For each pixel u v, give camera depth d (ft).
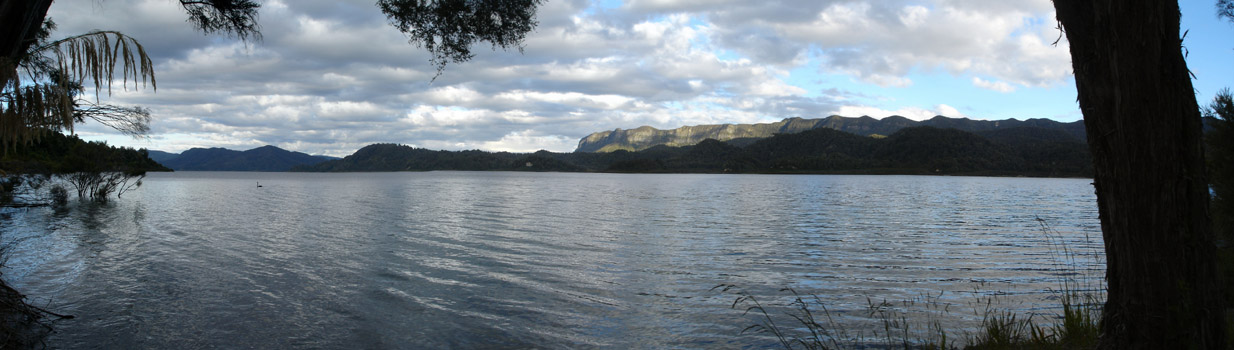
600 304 31.19
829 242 59.41
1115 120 10.76
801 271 42.01
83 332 24.27
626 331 26.20
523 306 30.55
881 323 27.12
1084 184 353.92
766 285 36.73
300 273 38.83
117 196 124.26
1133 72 10.19
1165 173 10.49
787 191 219.82
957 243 59.00
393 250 50.67
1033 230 72.95
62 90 17.25
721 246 55.77
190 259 43.73
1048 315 27.73
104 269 38.86
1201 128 10.69
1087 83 11.18
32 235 56.49
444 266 42.57
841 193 200.64
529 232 67.62
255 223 75.31
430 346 23.79
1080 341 16.51
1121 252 11.55
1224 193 17.34
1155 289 10.97
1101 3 10.51
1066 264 45.01
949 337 23.89
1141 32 10.00
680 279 38.55
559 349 23.71
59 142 107.65
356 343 23.97
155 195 149.18
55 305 28.68
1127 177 10.88
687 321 27.81
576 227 74.28
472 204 124.77
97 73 17.42
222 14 23.21
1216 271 11.28
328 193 179.32
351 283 35.73
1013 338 19.72
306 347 23.34
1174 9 10.21
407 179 451.94
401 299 31.71
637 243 57.57
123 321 26.11
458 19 24.16
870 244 58.03
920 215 98.07
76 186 110.22
